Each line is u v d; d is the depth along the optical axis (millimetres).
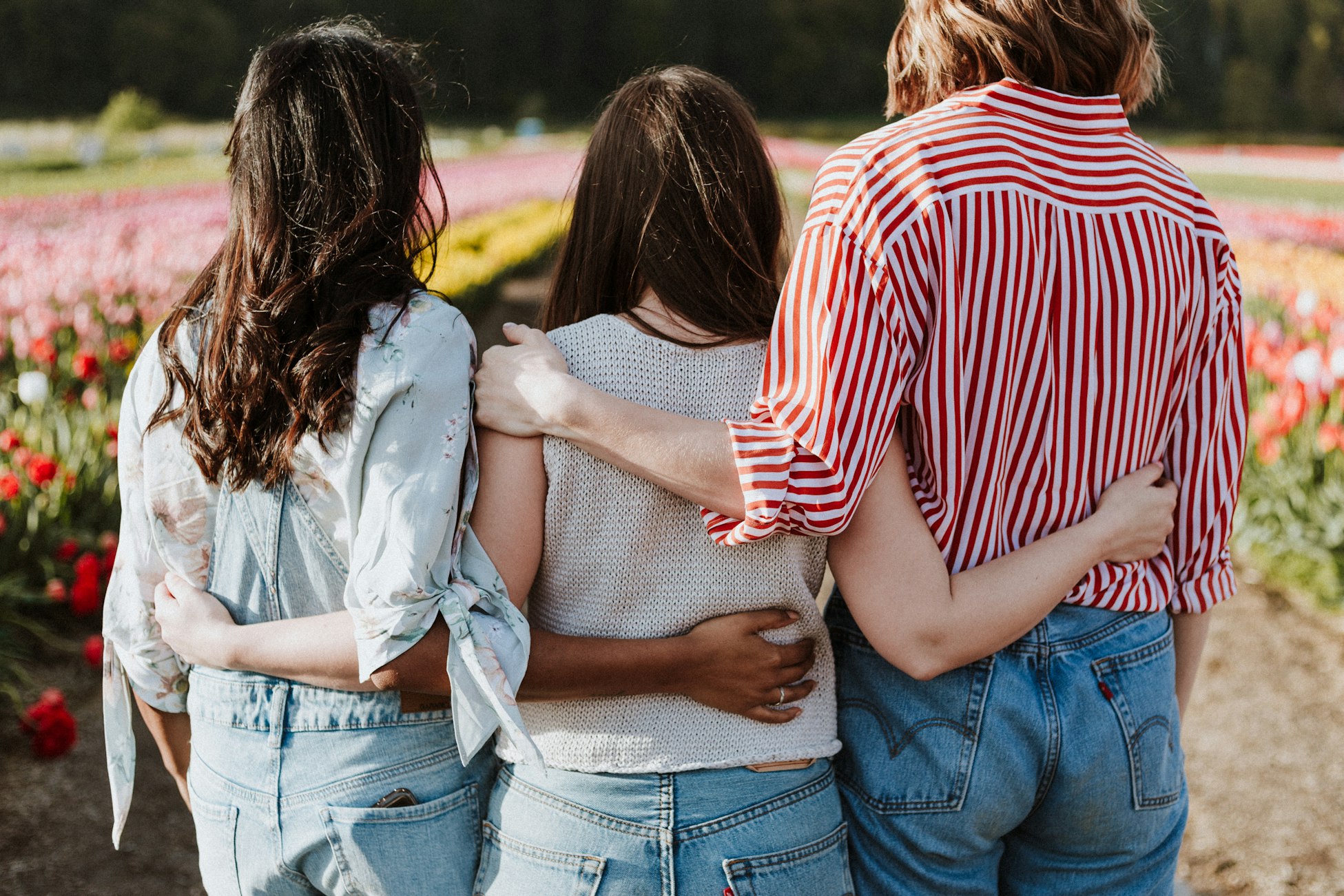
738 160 1349
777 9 64688
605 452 1211
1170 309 1293
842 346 1185
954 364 1217
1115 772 1300
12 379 5418
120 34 48531
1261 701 3727
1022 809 1313
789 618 1294
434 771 1327
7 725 3455
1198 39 58938
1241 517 5098
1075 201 1254
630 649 1238
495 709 1195
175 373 1298
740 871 1237
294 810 1301
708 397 1290
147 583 1396
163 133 44156
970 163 1218
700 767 1257
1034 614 1263
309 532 1292
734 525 1218
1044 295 1229
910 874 1338
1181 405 1396
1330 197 21891
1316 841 2939
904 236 1194
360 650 1200
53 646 3969
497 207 18141
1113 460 1315
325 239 1270
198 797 1366
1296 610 4422
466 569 1246
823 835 1294
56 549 4133
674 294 1307
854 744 1372
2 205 14258
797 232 10836
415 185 1358
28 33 47219
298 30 1406
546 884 1257
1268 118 58906
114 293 6828
